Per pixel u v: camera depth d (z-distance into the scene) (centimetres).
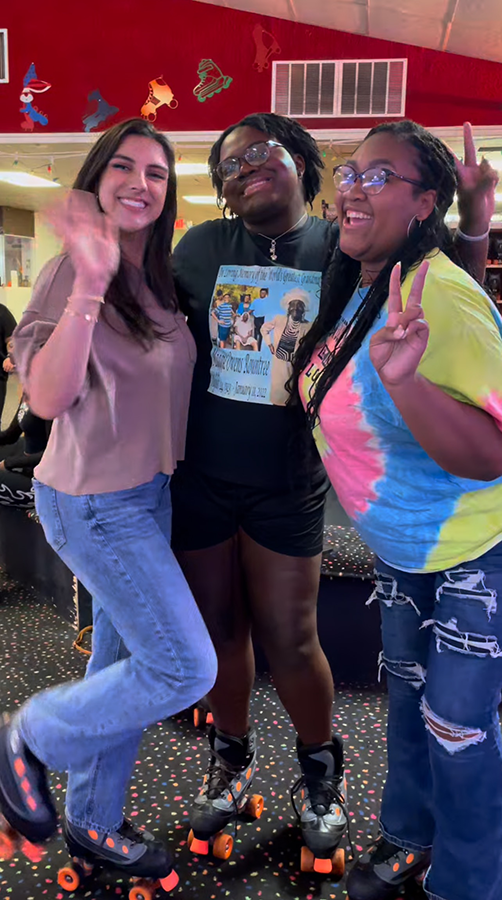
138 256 124
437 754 119
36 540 293
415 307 90
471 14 475
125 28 602
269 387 138
